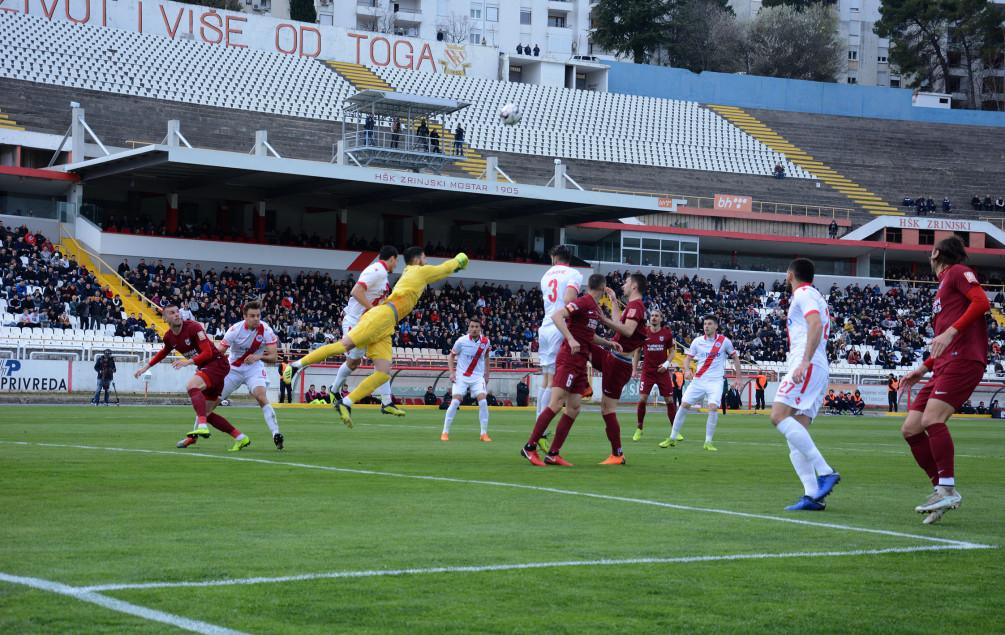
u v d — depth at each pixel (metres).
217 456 13.87
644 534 7.73
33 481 10.48
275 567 6.17
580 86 89.75
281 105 66.56
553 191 53.22
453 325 50.62
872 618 5.31
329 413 32.41
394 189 53.22
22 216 47.97
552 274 16.22
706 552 7.01
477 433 22.92
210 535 7.29
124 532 7.36
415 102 52.75
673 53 110.75
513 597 5.57
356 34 78.06
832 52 112.19
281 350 43.22
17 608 5.05
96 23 71.25
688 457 16.55
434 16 107.94
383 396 14.95
